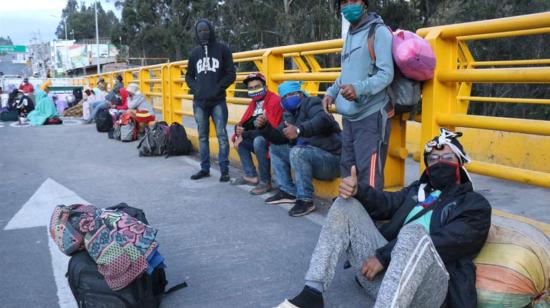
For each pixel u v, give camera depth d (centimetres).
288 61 2494
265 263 380
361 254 294
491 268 269
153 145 848
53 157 875
